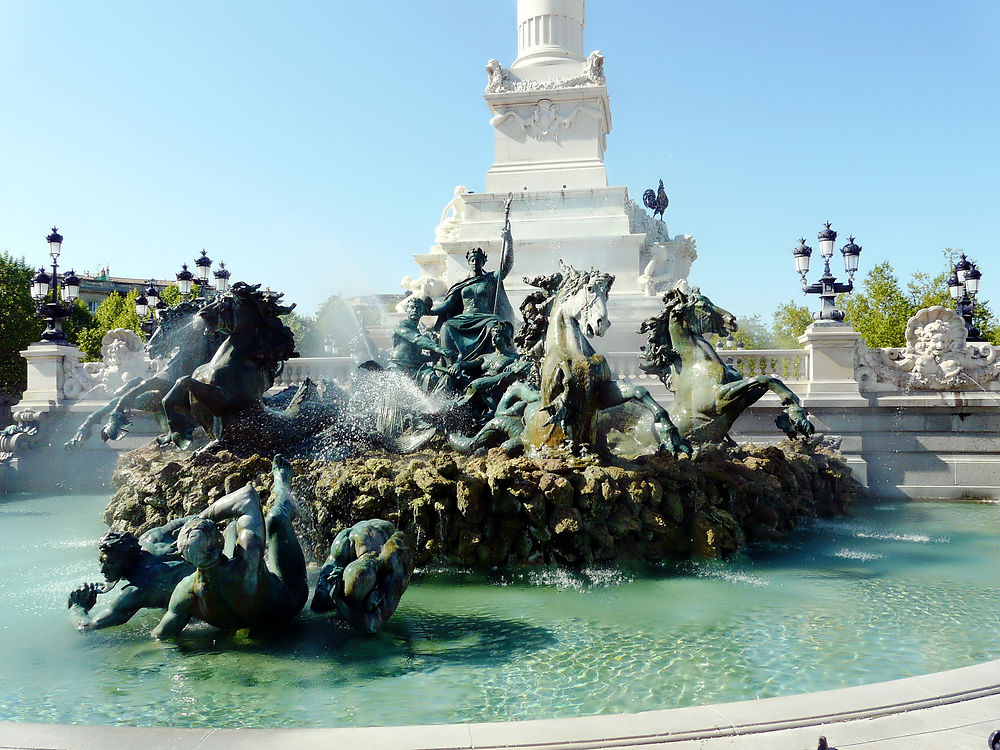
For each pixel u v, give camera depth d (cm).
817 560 1313
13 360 4872
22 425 2472
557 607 1010
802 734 516
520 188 2948
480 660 794
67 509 1964
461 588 1116
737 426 2281
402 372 1812
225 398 1470
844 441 2247
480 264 2016
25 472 2458
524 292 2820
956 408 2231
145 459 1491
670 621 941
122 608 858
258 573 822
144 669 759
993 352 2247
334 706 674
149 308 3369
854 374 2289
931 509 2014
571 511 1205
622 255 2814
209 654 797
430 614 973
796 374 2348
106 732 514
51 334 2584
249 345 1512
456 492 1218
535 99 2970
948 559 1321
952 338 2267
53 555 1330
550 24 3055
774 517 1461
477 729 518
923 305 5053
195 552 778
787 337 6378
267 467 1341
